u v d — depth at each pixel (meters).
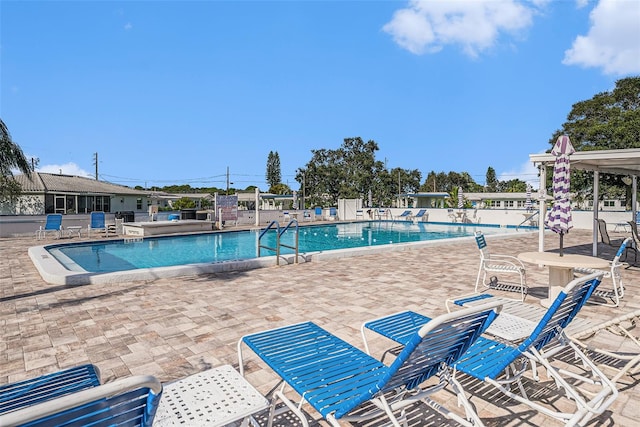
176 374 3.14
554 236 15.06
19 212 23.50
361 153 48.50
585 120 23.09
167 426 1.64
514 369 2.81
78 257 12.52
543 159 7.93
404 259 9.26
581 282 2.34
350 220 27.72
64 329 4.20
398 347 3.66
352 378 2.13
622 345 3.67
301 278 6.96
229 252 14.00
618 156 7.24
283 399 2.11
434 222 25.52
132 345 3.75
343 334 4.04
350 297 5.57
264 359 2.38
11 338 3.93
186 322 4.43
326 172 45.41
